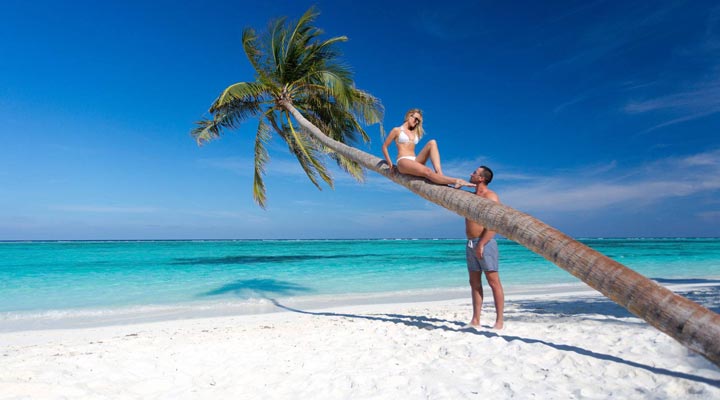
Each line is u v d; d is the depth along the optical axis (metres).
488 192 5.53
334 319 8.20
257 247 57.09
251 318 8.95
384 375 4.14
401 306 10.09
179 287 14.43
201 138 10.96
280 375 4.41
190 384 4.27
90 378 4.32
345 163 11.88
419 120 5.47
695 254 34.97
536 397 3.34
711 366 3.66
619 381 3.55
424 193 4.83
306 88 11.27
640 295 2.64
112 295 12.72
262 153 11.54
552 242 3.19
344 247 56.91
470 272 6.09
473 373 4.01
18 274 18.42
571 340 4.95
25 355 5.44
